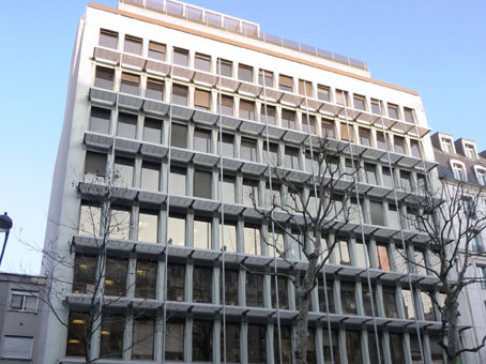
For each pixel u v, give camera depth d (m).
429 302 36.47
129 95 33.16
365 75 48.91
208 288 31.19
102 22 35.97
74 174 30.44
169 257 30.64
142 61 35.22
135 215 30.77
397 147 43.41
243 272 32.12
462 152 47.72
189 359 28.52
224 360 28.77
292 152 38.53
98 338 26.94
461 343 35.97
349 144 39.00
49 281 28.73
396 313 35.53
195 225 32.66
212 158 34.09
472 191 42.78
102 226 28.27
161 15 42.22
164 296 29.19
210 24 44.09
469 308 37.06
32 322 31.69
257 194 35.56
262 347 30.86
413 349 34.56
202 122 35.94
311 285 19.25
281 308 32.28
